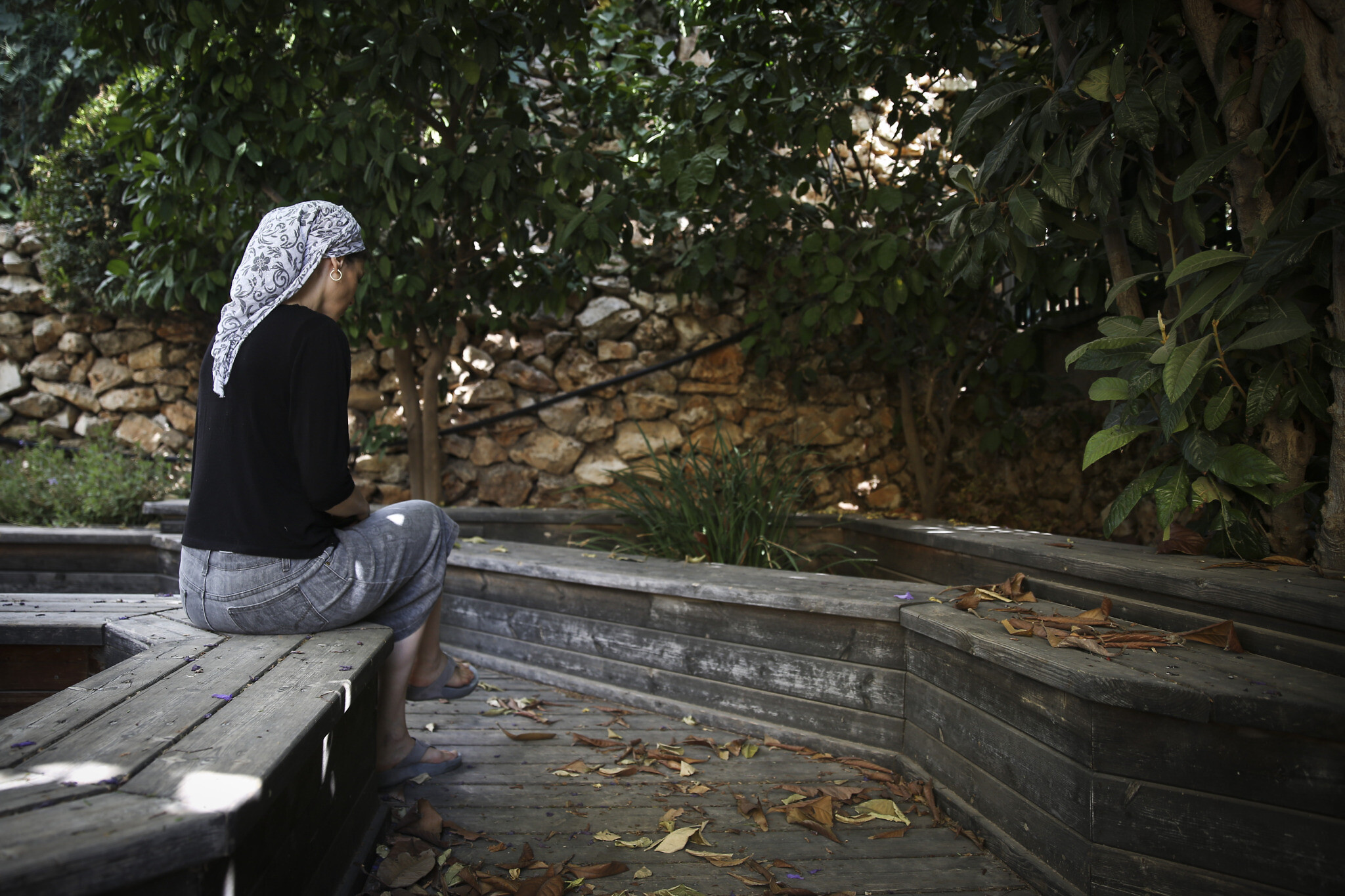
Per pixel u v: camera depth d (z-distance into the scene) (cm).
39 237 437
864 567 402
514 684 308
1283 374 215
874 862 183
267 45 320
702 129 363
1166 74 217
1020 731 181
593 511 420
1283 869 141
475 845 186
